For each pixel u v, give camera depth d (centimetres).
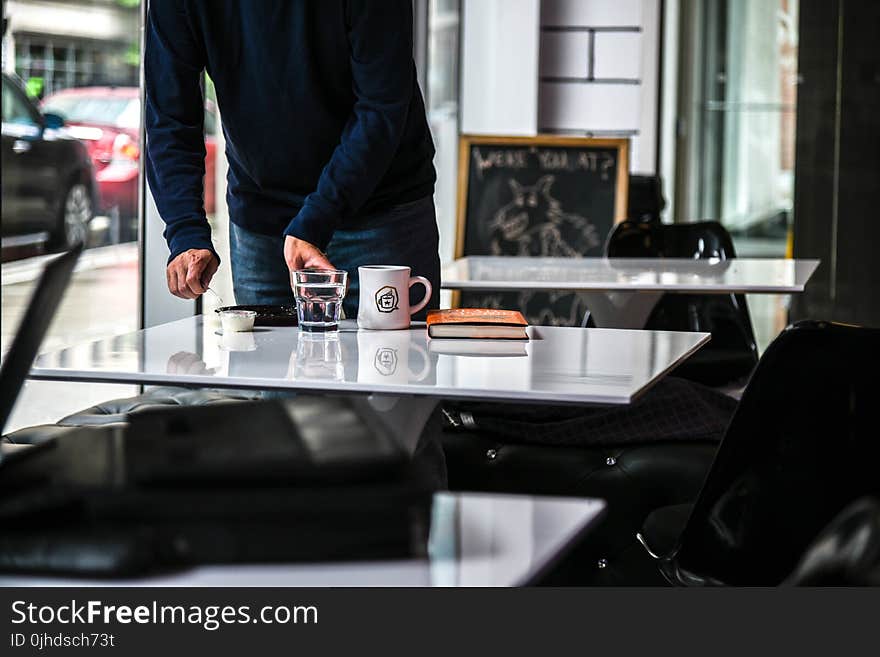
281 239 285
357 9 260
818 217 809
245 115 272
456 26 790
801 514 182
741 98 982
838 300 802
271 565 103
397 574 101
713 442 279
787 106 980
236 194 288
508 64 807
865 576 94
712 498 188
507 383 188
